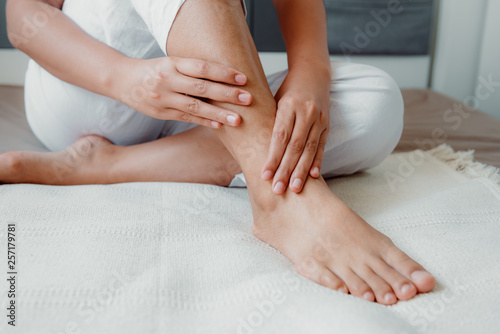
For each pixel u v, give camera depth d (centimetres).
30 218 64
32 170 78
